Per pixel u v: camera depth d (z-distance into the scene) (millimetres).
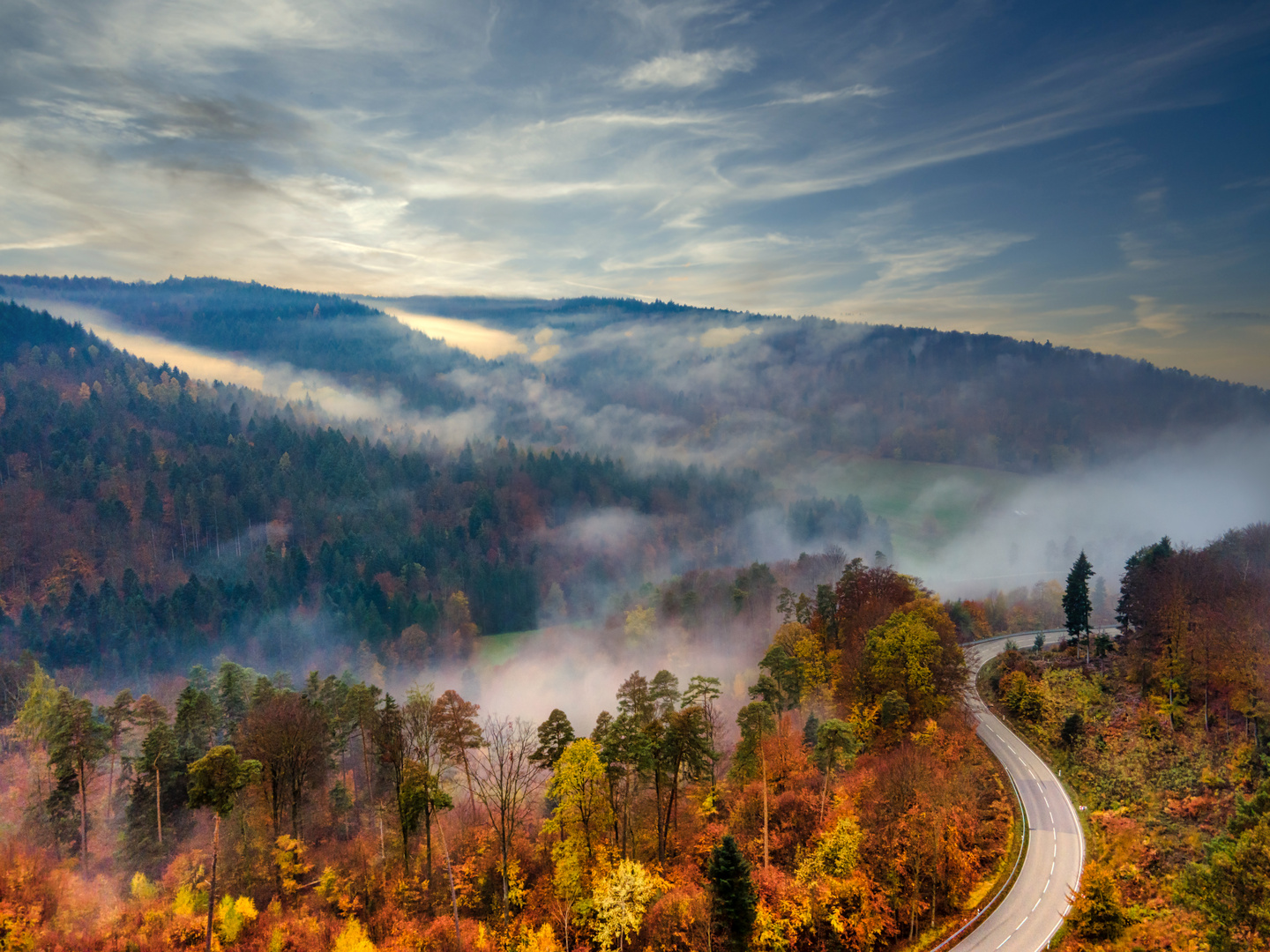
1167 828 48656
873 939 41156
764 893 42969
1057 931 40906
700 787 56969
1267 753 51438
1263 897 34406
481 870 50875
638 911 41656
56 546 178625
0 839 53500
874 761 56250
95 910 47125
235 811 57062
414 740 56250
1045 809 53875
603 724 51062
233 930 44500
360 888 50031
